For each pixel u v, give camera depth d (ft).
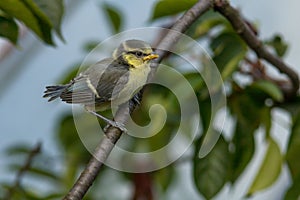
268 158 32.07
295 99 32.37
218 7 26.12
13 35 27.61
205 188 31.78
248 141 32.22
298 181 31.94
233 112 32.37
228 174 32.01
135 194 37.19
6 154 36.81
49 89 25.49
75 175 37.09
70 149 37.19
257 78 32.07
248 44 28.17
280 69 29.76
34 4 25.39
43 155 36.65
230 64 29.60
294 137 31.83
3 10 26.11
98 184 39.09
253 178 32.12
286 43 32.14
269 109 32.19
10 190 35.29
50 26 26.09
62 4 26.20
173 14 30.30
